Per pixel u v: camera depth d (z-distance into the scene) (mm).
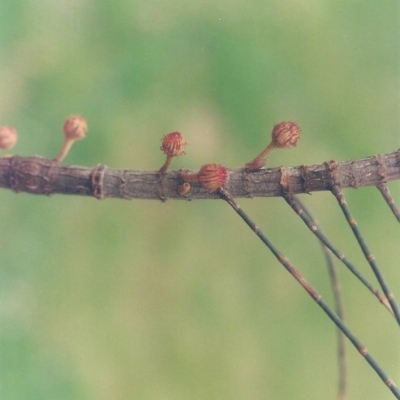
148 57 238
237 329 252
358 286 260
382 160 135
